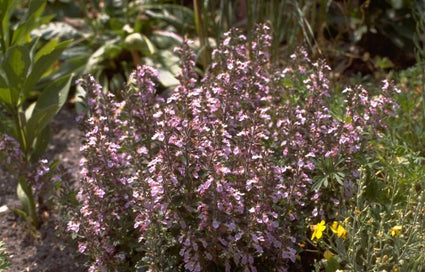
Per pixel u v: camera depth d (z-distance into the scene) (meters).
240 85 3.38
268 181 2.97
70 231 3.50
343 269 3.14
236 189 3.01
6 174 4.65
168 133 2.91
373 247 3.06
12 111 3.92
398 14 5.54
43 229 4.03
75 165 4.72
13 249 3.90
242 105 3.53
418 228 3.06
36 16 4.09
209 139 3.02
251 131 3.03
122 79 5.63
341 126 3.28
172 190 2.94
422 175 3.45
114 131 3.49
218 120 3.07
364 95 3.40
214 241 2.95
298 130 3.38
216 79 3.54
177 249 3.13
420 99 4.57
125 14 5.90
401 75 4.90
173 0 6.03
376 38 5.73
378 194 3.36
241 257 3.04
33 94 5.49
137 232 3.27
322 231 3.08
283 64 5.16
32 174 3.77
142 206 2.99
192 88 3.64
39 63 3.83
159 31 5.86
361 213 3.09
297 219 3.24
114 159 3.24
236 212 3.00
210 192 2.90
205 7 4.92
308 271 3.37
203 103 3.12
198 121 3.04
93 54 5.52
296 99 3.80
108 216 3.19
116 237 3.23
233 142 3.30
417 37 5.44
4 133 3.73
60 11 6.14
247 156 3.04
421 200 3.08
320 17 4.98
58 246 3.89
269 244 3.02
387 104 3.51
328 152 3.21
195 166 2.97
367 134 3.53
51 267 3.73
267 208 3.00
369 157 3.43
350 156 3.31
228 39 3.63
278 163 3.29
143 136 3.46
